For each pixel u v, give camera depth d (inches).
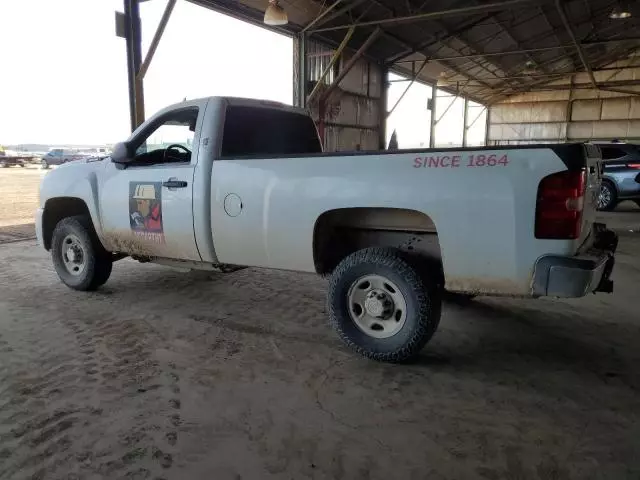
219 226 150.7
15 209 488.7
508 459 90.5
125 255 195.3
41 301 184.4
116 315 169.3
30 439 95.9
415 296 123.1
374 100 707.4
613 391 116.4
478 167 111.6
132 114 358.0
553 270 105.7
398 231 140.4
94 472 86.2
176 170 158.1
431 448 93.8
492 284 113.7
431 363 131.9
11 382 119.6
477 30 638.5
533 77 939.3
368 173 124.2
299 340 147.9
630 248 298.5
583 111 1067.9
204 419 103.5
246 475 85.6
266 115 175.3
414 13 506.3
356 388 117.8
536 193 106.3
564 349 141.7
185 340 147.3
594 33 726.5
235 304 182.4
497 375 124.9
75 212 213.0
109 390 115.7
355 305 133.5
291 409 107.9
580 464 89.0
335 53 509.0
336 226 142.5
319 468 87.7
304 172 133.8
